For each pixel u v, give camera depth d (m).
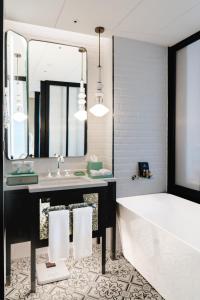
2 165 1.31
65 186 1.95
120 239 2.48
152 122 2.77
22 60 2.35
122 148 2.62
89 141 2.73
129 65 2.61
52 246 1.83
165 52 2.81
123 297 1.80
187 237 2.17
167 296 1.73
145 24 2.26
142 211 2.33
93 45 2.70
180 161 2.77
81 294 1.83
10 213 1.90
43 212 1.90
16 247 2.38
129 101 2.63
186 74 2.65
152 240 1.90
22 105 2.36
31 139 2.42
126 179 2.65
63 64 2.55
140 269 2.10
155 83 2.76
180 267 1.60
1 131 1.30
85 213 1.95
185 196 2.64
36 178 2.04
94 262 2.31
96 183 2.07
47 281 1.96
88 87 2.70
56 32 2.52
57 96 2.53
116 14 2.07
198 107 2.49
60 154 2.56
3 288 1.33
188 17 2.13
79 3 1.90
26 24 2.38
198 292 1.45
